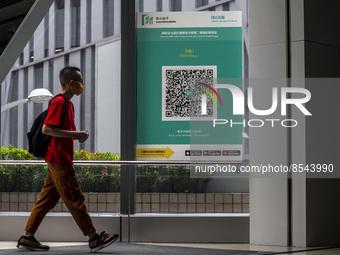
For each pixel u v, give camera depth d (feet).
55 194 15.79
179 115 18.76
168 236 18.24
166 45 18.78
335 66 18.51
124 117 18.76
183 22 18.80
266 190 17.89
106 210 18.80
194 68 18.79
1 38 14.57
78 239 18.38
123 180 18.75
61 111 15.37
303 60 17.51
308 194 17.48
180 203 18.74
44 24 20.74
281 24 17.75
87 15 20.15
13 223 18.49
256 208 18.02
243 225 18.15
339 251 16.42
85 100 19.83
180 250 16.01
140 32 18.83
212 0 19.16
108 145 19.42
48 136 15.37
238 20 18.80
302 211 17.43
